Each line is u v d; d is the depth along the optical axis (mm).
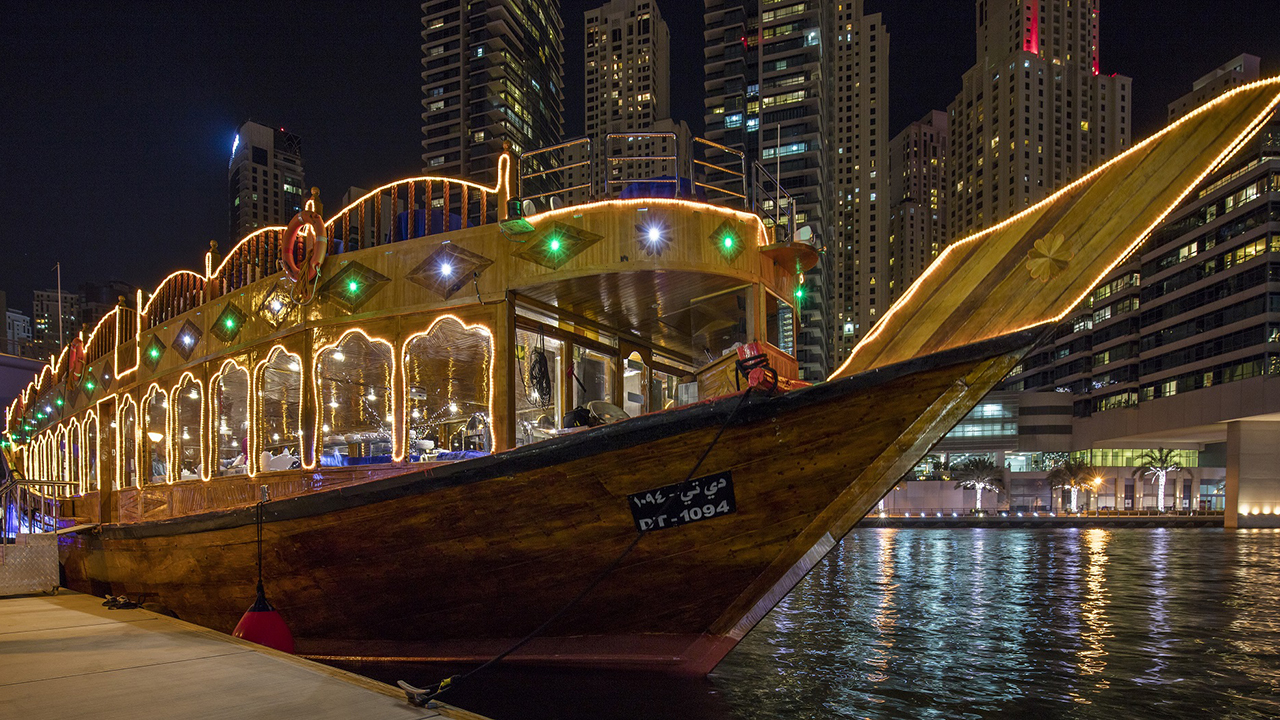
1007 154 138875
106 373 13734
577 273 7254
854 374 5734
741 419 5898
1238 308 60656
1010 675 9430
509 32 115188
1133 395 74500
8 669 5297
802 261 8031
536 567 6820
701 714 6527
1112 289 79812
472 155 111438
